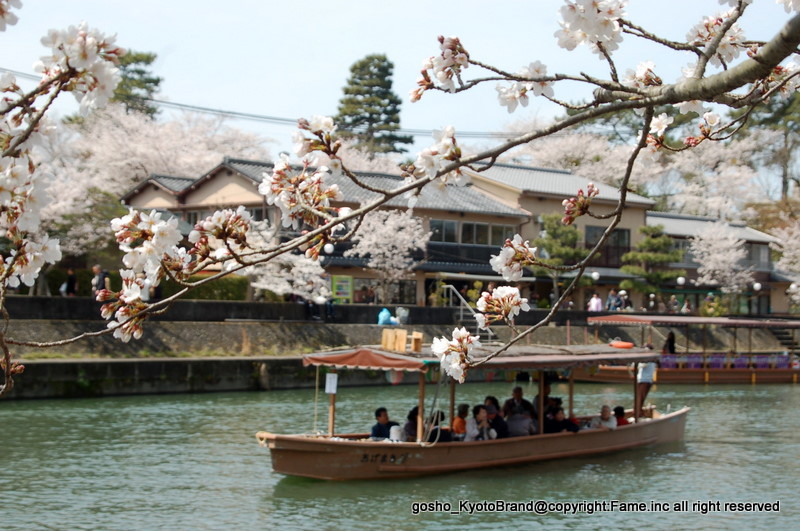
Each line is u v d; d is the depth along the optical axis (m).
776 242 57.69
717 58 5.51
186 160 49.19
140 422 22.22
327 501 14.70
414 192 4.36
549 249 42.34
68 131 43.66
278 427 21.91
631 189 5.02
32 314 26.91
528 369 17.98
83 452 18.31
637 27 4.67
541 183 49.38
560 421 18.94
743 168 63.59
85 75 3.31
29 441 19.34
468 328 37.22
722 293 55.25
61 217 32.03
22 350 26.06
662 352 39.72
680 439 21.89
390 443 16.06
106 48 3.36
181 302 30.38
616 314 42.56
